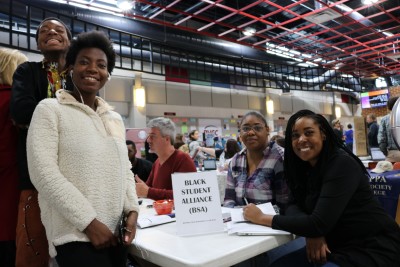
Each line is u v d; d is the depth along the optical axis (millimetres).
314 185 1289
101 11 5828
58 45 1391
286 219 1129
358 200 1195
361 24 7262
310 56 9641
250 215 1244
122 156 1055
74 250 909
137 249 1042
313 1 5965
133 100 7465
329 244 1230
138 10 5988
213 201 1214
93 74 1076
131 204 1103
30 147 921
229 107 9609
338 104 13047
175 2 5770
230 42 7984
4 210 1269
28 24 4504
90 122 1021
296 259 1293
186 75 8117
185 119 8664
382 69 11656
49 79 1357
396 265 1121
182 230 1162
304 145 1281
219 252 933
